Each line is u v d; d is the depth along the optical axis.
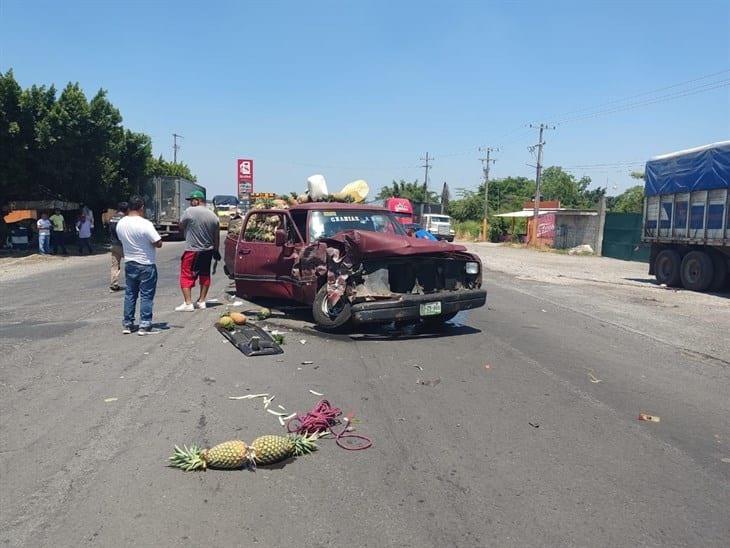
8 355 6.87
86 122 23.72
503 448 4.51
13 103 21.20
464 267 8.42
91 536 3.23
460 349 7.68
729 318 11.47
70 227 28.66
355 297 7.78
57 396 5.46
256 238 9.82
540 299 13.38
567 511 3.59
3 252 23.16
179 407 5.21
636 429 5.00
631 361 7.48
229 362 6.68
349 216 9.47
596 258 32.44
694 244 16.42
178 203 32.00
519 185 86.81
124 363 6.57
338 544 3.19
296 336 8.09
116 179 29.33
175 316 9.30
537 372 6.69
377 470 4.10
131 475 3.94
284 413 5.13
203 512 3.50
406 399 5.60
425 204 56.66
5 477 3.89
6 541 3.17
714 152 15.46
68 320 9.00
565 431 4.90
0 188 22.89
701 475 4.15
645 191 18.72
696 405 5.74
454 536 3.29
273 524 3.38
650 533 3.37
